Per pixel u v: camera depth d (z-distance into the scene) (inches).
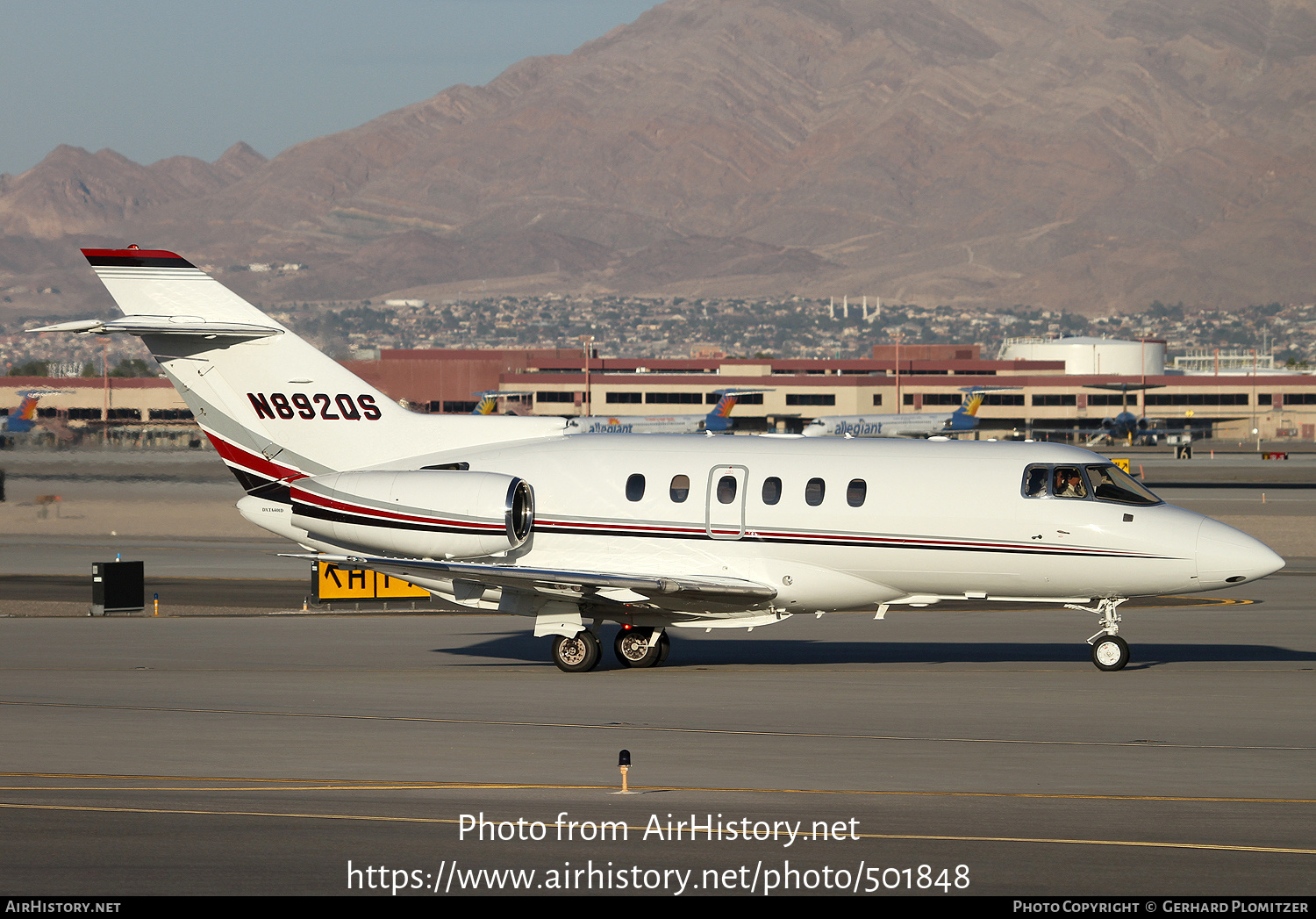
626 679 2591.0
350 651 2972.4
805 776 1787.6
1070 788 1720.0
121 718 2196.1
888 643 3112.7
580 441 2856.8
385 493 2785.4
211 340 2876.5
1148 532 2605.8
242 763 1871.3
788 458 2741.1
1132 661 2810.0
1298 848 1448.1
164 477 6771.7
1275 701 2331.4
